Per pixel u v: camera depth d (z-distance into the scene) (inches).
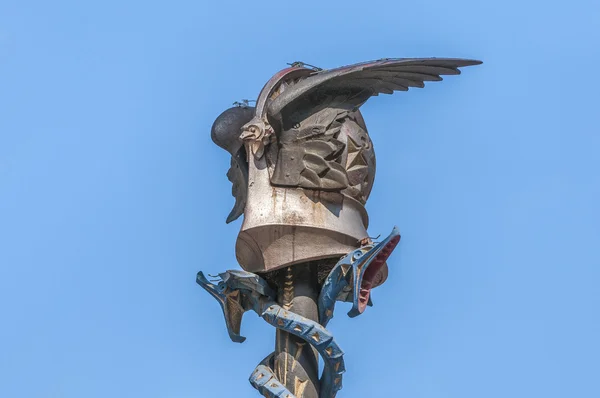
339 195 919.0
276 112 913.5
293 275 913.5
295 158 917.2
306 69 966.4
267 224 906.1
